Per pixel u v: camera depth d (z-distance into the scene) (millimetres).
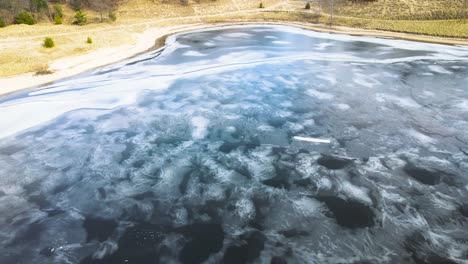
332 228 11867
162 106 21484
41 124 19078
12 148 16828
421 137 17625
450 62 29562
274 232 11781
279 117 20047
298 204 13062
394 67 28547
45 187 14141
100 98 22531
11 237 11625
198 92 23688
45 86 24547
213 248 11188
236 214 12648
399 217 12273
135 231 11898
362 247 11078
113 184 14320
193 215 12602
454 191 13602
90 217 12547
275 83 25328
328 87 24469
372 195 13453
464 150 16406
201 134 18219
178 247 11242
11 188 14070
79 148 16891
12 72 26266
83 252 11047
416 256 10688
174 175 14859
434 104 21469
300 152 16484
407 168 15086
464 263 10398
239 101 22266
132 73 27469
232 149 16828
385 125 18922
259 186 14109
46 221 12344
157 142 17453
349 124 19109
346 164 15469
